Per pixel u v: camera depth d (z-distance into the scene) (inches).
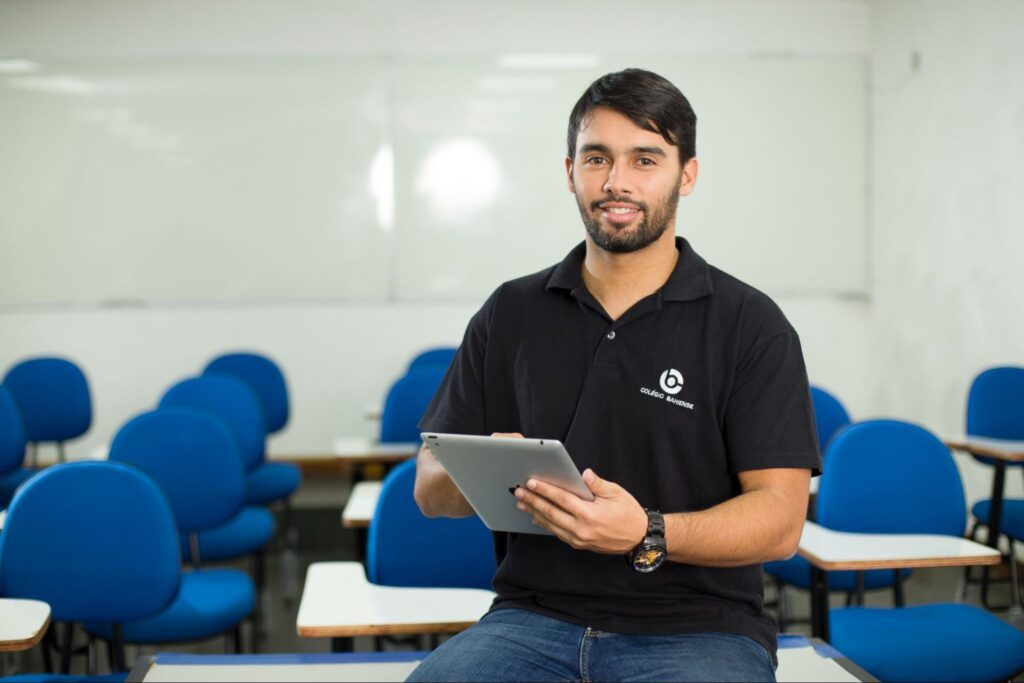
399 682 73.6
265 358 203.5
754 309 58.5
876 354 235.3
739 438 56.7
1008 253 179.2
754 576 59.6
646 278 59.8
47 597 89.7
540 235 234.5
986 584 149.9
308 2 229.1
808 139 234.7
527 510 53.2
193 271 230.5
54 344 229.8
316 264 233.0
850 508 111.5
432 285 234.8
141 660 77.0
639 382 58.4
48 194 225.9
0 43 223.3
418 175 232.7
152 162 227.8
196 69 227.6
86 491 91.0
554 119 233.0
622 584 57.0
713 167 234.1
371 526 97.0
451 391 64.6
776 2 233.3
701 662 52.7
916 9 211.6
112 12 225.1
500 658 54.5
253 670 75.6
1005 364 181.0
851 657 93.5
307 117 230.4
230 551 135.4
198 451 125.1
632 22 232.5
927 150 208.7
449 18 231.3
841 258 236.8
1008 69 177.8
